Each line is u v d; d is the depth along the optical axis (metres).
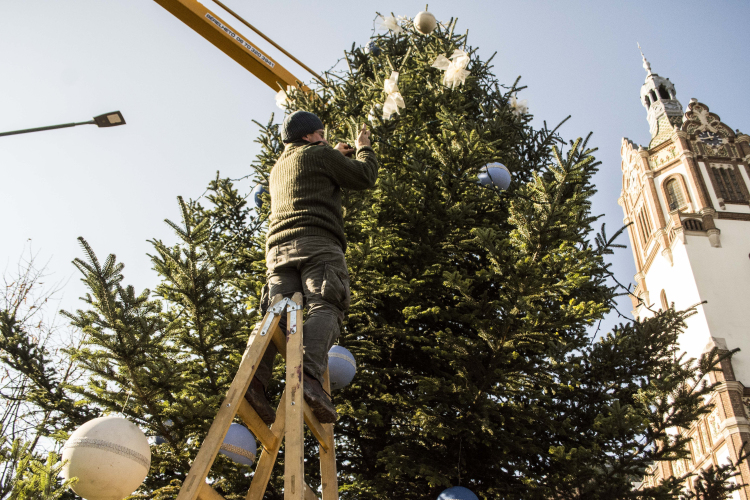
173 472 6.12
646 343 7.54
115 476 3.82
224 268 6.34
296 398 2.66
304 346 3.07
